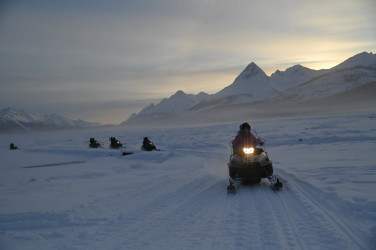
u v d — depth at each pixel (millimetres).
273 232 4410
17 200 7207
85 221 5367
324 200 5879
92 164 17891
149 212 5855
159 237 4480
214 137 37188
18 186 9836
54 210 5918
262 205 5941
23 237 4699
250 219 5109
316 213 5148
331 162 11000
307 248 3770
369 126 30625
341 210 5137
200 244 4137
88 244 4316
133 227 4988
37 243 4441
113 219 5426
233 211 5676
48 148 35281
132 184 8852
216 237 4367
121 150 25125
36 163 21672
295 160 12555
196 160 16172
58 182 10203
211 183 8852
